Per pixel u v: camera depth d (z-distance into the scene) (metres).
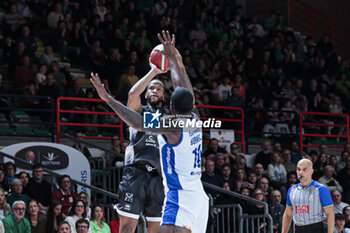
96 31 23.44
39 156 15.40
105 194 13.73
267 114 22.33
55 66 19.89
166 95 19.22
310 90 24.53
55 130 17.91
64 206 13.46
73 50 22.34
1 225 11.54
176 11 26.67
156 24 24.92
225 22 28.83
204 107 19.67
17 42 20.17
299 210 10.01
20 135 16.97
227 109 20.67
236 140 20.67
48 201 14.12
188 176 6.39
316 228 9.91
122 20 24.78
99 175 16.36
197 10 27.64
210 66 24.27
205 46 25.14
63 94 19.17
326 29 33.28
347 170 19.22
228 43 26.12
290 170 18.84
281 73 26.02
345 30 33.00
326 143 22.62
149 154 8.24
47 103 18.27
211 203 14.34
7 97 18.44
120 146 17.20
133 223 8.33
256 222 15.05
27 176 14.01
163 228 6.32
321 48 29.25
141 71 21.69
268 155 19.11
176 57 6.93
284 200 17.20
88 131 18.94
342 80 27.14
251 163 19.38
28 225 12.20
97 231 13.09
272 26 30.03
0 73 20.78
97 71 21.91
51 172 14.05
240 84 23.17
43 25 23.52
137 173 8.25
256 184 17.28
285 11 32.84
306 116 23.64
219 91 22.34
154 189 8.25
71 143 18.23
